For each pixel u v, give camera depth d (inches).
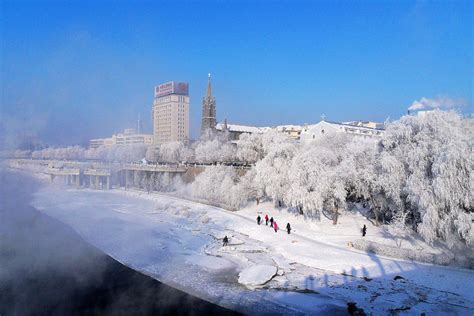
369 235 2266.2
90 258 1953.7
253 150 4471.0
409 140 2258.9
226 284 1664.6
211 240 2400.3
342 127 5477.4
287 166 3073.3
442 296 1451.8
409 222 2155.5
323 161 2842.0
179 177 4741.6
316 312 1382.9
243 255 2049.7
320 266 1813.5
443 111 2249.0
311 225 2578.7
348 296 1494.8
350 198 2755.9
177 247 2247.8
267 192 3105.3
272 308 1429.6
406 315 1334.9
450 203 1795.0
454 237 1797.5
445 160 1860.2
